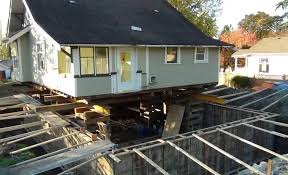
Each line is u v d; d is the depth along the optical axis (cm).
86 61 1350
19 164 950
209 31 3341
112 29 1516
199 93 1942
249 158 1516
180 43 1595
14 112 1548
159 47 1584
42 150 1459
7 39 1753
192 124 1930
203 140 1209
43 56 1620
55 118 1365
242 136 1463
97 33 1412
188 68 1742
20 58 1817
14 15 1823
